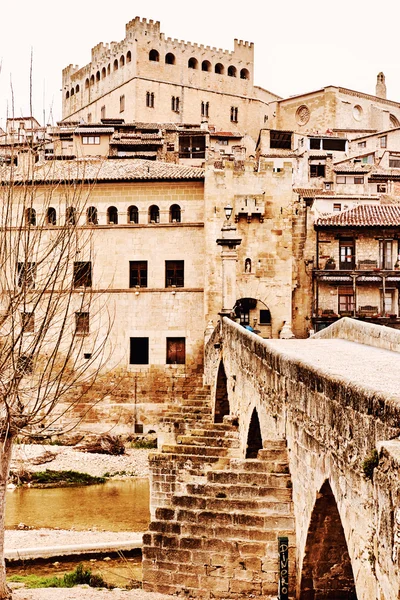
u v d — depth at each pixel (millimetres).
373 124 157000
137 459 61562
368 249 73812
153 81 147875
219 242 54438
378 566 10047
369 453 11164
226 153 118125
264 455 19969
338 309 73750
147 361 69938
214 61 157375
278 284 70125
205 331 63344
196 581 19703
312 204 81000
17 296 22938
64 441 64062
